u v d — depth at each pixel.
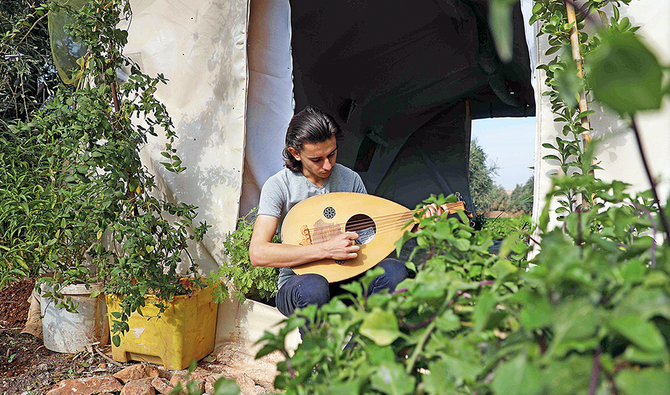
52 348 2.70
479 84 5.36
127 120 2.51
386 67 5.10
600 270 0.47
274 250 1.93
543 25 2.06
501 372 0.44
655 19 2.06
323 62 4.90
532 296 0.48
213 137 2.82
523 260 0.82
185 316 2.43
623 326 0.41
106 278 2.67
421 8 4.38
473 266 0.67
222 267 2.60
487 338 0.56
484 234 0.76
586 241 0.67
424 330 0.61
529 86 5.18
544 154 2.22
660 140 2.01
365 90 5.32
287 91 2.93
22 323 3.12
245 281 2.52
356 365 0.58
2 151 2.77
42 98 4.33
